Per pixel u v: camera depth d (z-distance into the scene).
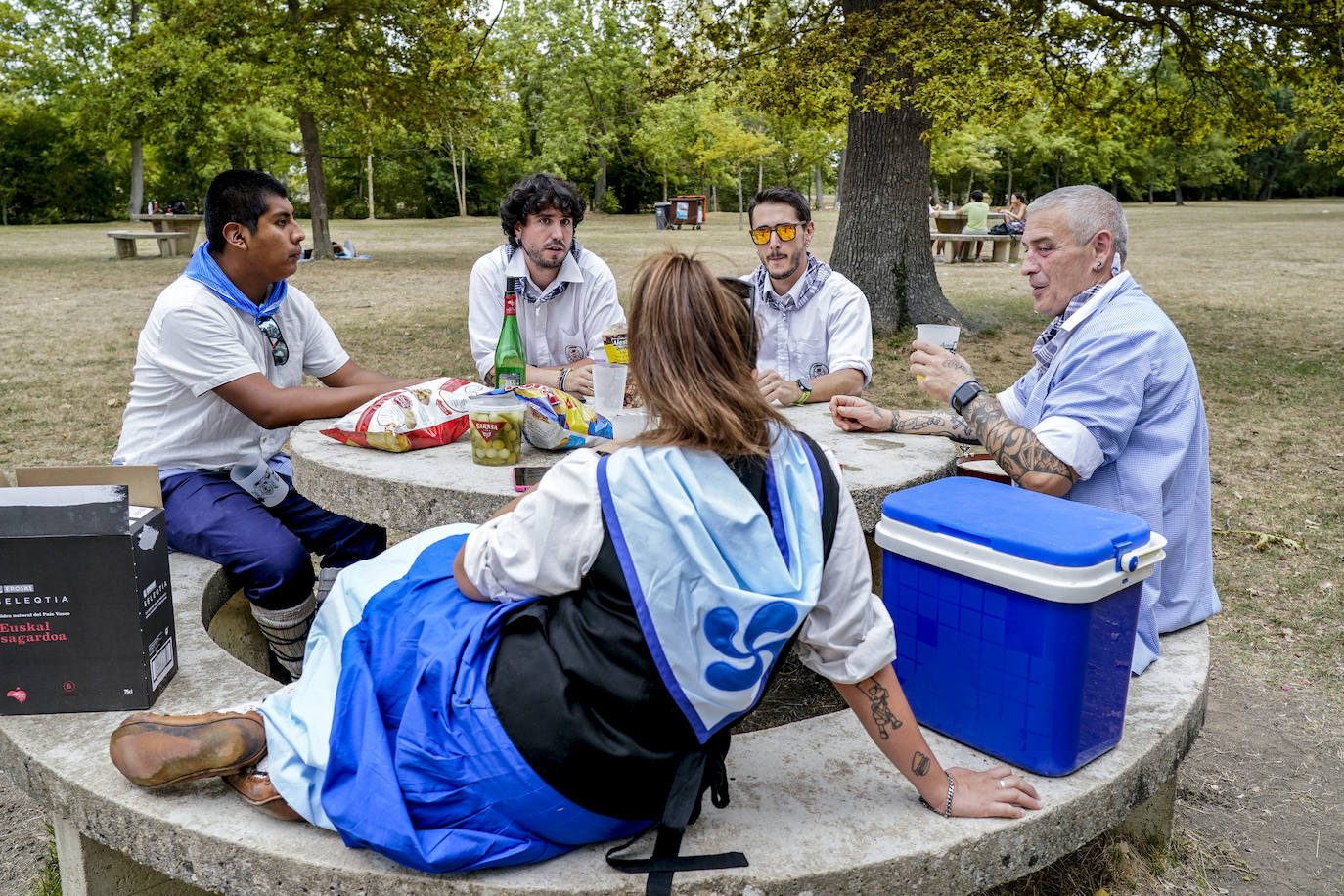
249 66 19.42
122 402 7.71
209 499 2.96
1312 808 2.87
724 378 1.49
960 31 8.09
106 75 28.19
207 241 3.05
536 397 2.80
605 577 1.51
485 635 1.64
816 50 8.98
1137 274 16.89
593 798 1.58
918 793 1.89
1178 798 2.92
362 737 1.64
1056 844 1.84
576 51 46.28
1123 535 1.85
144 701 2.13
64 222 45.22
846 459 2.81
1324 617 4.14
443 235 31.20
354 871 1.63
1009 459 2.45
